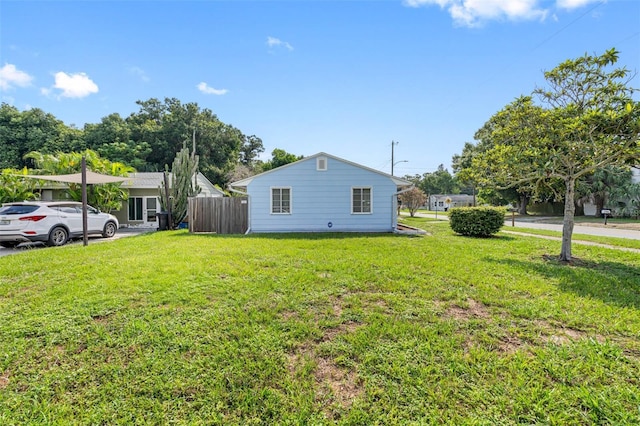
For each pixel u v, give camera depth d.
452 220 12.75
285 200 13.13
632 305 4.00
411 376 2.49
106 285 4.56
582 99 7.29
